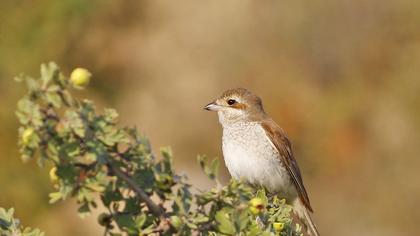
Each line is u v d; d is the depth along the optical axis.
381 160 17.09
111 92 15.00
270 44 18.20
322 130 17.27
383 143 17.19
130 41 15.85
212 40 17.73
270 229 4.90
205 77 17.45
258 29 18.22
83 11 13.68
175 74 17.05
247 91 8.53
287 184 8.38
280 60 18.16
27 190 12.01
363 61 18.44
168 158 3.86
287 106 17.59
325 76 18.27
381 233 16.53
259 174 8.29
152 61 16.72
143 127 16.45
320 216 16.69
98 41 14.66
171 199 3.85
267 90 17.83
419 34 18.56
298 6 18.48
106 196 3.79
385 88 17.88
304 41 18.48
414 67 18.06
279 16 18.44
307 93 17.80
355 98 17.66
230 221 3.95
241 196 3.94
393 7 18.69
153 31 16.86
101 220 3.81
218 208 3.93
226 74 17.72
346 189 16.89
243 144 8.34
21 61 12.59
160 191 3.84
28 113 3.40
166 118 16.78
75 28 13.70
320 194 16.86
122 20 15.74
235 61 17.83
